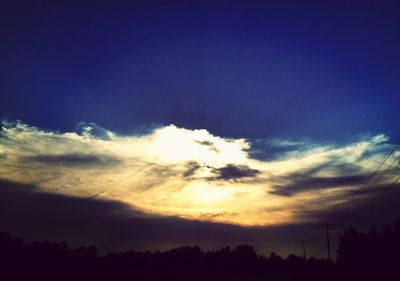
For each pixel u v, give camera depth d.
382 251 50.19
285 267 101.06
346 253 58.59
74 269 71.69
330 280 56.41
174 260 98.75
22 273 62.00
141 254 93.06
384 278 46.66
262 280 77.88
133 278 72.06
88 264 77.12
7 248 69.00
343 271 56.50
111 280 67.62
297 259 105.88
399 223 51.53
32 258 69.25
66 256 75.50
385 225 52.81
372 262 50.62
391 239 50.62
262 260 107.75
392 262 47.94
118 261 85.62
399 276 45.38
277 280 75.81
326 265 71.31
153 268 87.50
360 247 55.84
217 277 84.62
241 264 105.12
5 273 59.41
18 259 66.88
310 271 77.69
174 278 78.62
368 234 56.50
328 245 61.00
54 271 67.50
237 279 81.88
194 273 89.81
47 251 73.62
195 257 104.19
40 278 60.56
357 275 51.66
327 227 61.41
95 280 65.56
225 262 105.38
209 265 101.44
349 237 59.94
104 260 82.00
